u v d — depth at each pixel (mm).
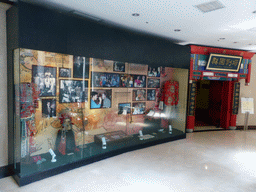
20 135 3238
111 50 4195
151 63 5086
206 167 4090
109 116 4941
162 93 5977
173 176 3639
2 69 3387
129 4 3211
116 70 4891
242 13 3453
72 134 4191
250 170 3994
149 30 4816
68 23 3449
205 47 6266
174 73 6023
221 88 7758
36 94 3490
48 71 3633
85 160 3992
